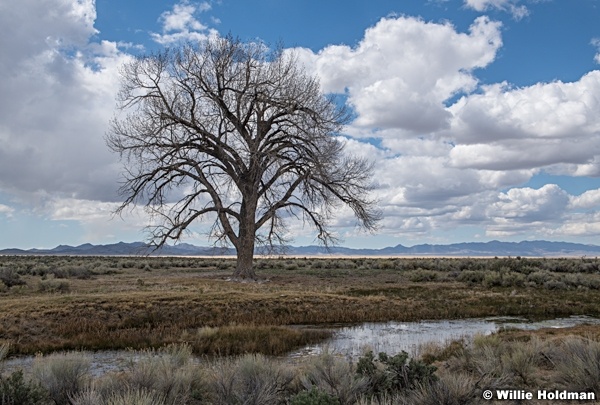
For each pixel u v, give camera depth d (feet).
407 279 131.13
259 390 25.04
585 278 122.01
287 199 124.67
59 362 27.25
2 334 52.95
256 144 120.06
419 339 53.98
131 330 57.36
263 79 121.49
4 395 22.20
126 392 23.65
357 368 27.96
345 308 75.05
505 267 158.30
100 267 169.78
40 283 91.97
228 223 120.06
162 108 118.93
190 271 166.40
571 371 28.19
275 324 65.82
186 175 118.52
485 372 29.55
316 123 117.70
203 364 39.32
